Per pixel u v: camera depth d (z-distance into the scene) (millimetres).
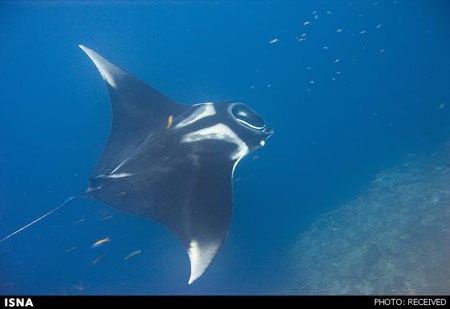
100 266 5754
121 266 5691
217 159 4316
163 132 4871
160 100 5648
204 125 4707
